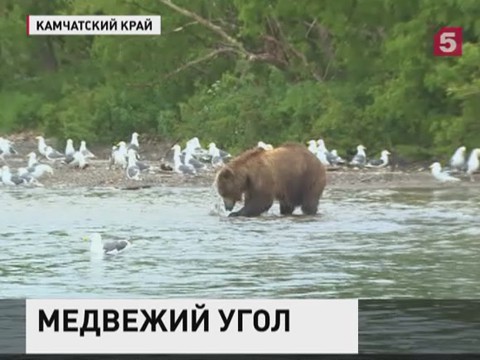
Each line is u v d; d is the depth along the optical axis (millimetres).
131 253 27000
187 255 26656
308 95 55938
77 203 38188
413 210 35031
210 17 61656
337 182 44531
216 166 48312
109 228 31562
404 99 51281
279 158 32938
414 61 50719
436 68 49344
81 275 24266
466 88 47844
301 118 56125
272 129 57125
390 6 53406
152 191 41938
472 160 45375
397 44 50625
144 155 60719
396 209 35250
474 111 49031
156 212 35031
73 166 52938
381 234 29906
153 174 47781
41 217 34406
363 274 24219
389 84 52406
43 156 62875
